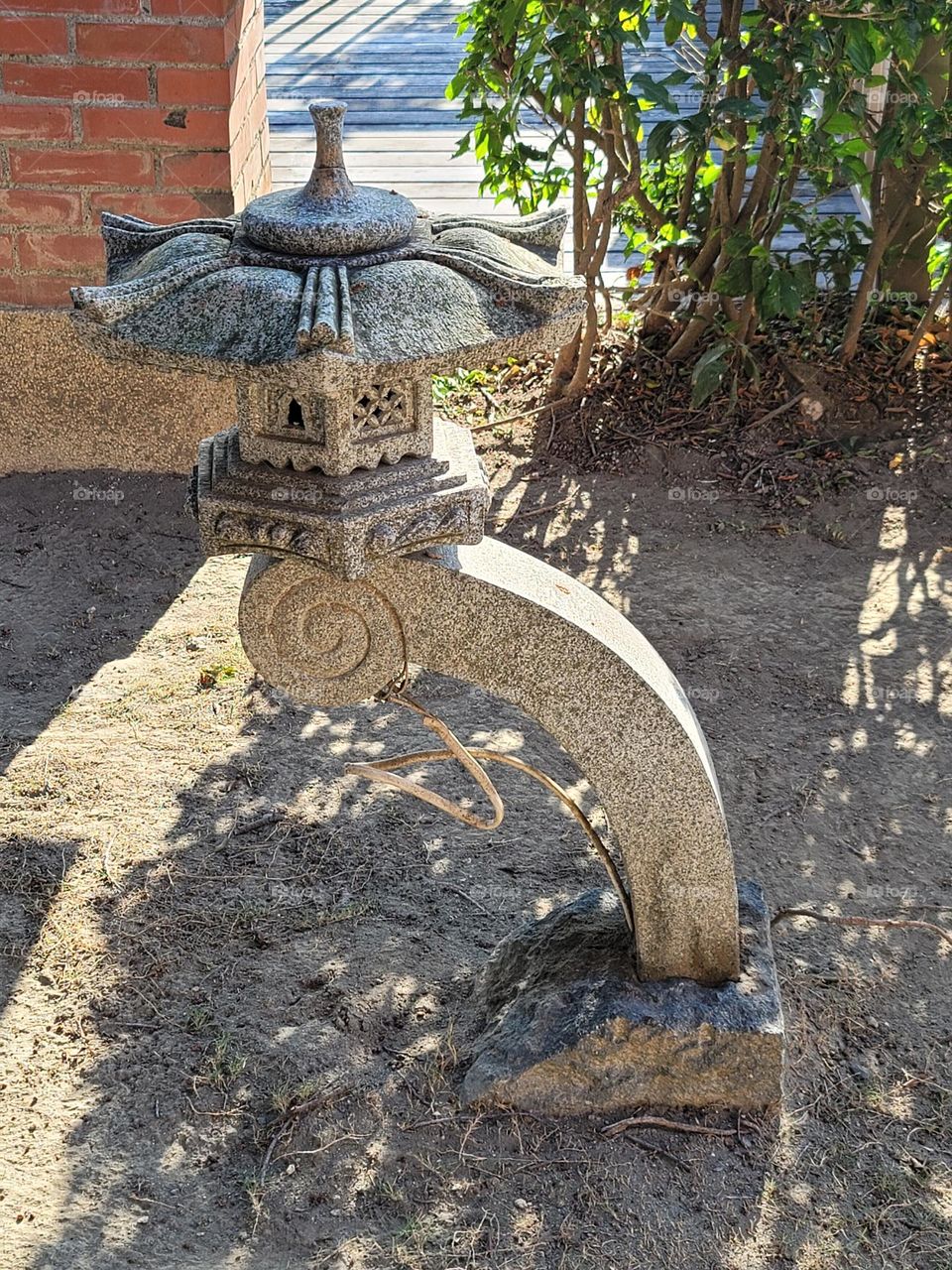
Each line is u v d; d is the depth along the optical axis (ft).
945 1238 8.30
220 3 14.49
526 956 9.77
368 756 12.64
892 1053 9.58
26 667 13.88
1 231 15.65
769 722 13.12
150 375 16.40
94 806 11.92
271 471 7.50
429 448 7.66
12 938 10.47
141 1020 9.76
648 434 17.71
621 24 16.07
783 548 15.85
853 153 16.80
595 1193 8.52
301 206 7.12
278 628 8.05
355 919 10.70
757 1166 8.70
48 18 14.52
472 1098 8.98
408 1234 8.27
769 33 15.42
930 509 16.33
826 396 17.81
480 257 7.16
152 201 15.56
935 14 15.07
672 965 8.98
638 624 14.56
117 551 15.88
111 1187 8.55
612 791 8.42
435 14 35.81
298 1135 8.86
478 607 8.01
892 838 11.67
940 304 18.39
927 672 13.79
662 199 18.31
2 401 16.63
